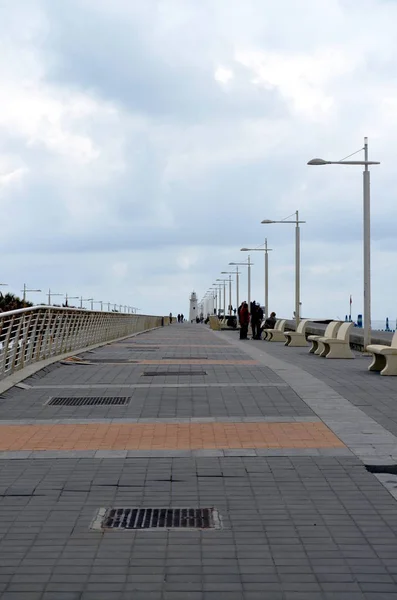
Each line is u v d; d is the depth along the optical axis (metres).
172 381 14.98
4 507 6.58
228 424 10.19
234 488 7.17
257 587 4.88
